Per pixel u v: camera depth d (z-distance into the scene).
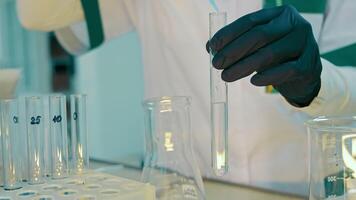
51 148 0.60
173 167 0.55
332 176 0.46
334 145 0.46
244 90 0.77
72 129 0.60
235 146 0.79
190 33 0.83
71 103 0.60
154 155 0.55
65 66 1.89
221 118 0.54
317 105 0.65
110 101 1.94
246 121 0.78
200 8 0.81
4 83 0.70
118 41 1.88
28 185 0.56
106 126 1.93
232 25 0.55
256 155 0.79
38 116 0.59
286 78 0.56
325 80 0.63
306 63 0.56
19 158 0.58
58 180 0.58
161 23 0.86
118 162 0.77
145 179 0.56
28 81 1.84
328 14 0.75
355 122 0.48
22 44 1.85
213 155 0.54
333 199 0.46
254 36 0.54
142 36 0.91
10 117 0.58
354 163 0.46
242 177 0.79
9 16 1.83
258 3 0.76
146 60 0.91
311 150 0.48
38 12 0.88
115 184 0.55
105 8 0.92
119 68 1.91
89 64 1.90
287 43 0.55
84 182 0.56
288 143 0.77
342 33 0.74
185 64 0.84
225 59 0.54
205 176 0.70
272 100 0.76
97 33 0.93
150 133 0.56
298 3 0.74
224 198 0.61
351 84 0.66
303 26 0.56
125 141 1.89
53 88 1.88
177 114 0.56
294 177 0.77
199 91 0.82
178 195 0.54
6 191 0.55
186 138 0.56
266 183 0.78
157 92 0.89
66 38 1.01
